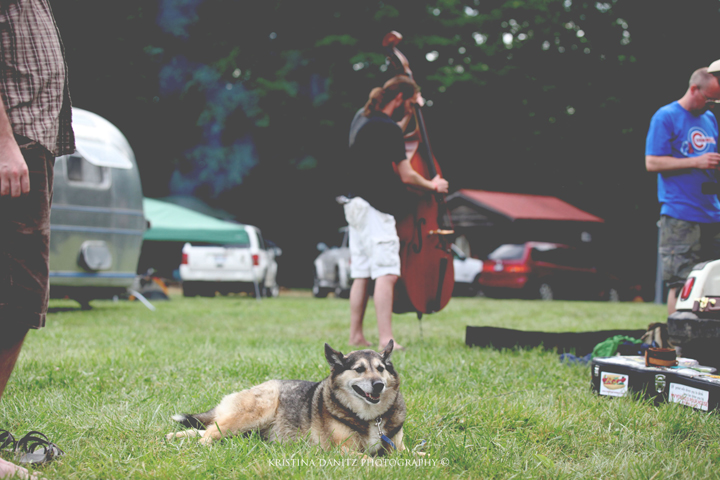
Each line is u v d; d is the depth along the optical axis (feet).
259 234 59.47
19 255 7.34
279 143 67.97
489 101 68.80
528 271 58.85
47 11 7.68
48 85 7.55
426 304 20.02
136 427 10.10
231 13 65.26
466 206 73.10
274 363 15.85
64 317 30.68
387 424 9.61
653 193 67.82
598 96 65.05
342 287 57.98
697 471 8.32
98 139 34.65
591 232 76.74
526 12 68.13
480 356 17.58
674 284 16.70
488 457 8.89
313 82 66.08
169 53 64.34
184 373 14.96
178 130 67.67
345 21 67.67
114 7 59.16
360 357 9.56
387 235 18.76
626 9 59.98
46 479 7.38
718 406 10.99
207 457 8.63
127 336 22.59
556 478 8.16
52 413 10.84
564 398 12.56
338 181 72.64
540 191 80.02
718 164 15.67
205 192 73.10
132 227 36.22
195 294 58.23
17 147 7.11
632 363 12.89
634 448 9.59
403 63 20.61
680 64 57.88
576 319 32.37
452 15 68.80
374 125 18.40
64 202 32.94
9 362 7.59
